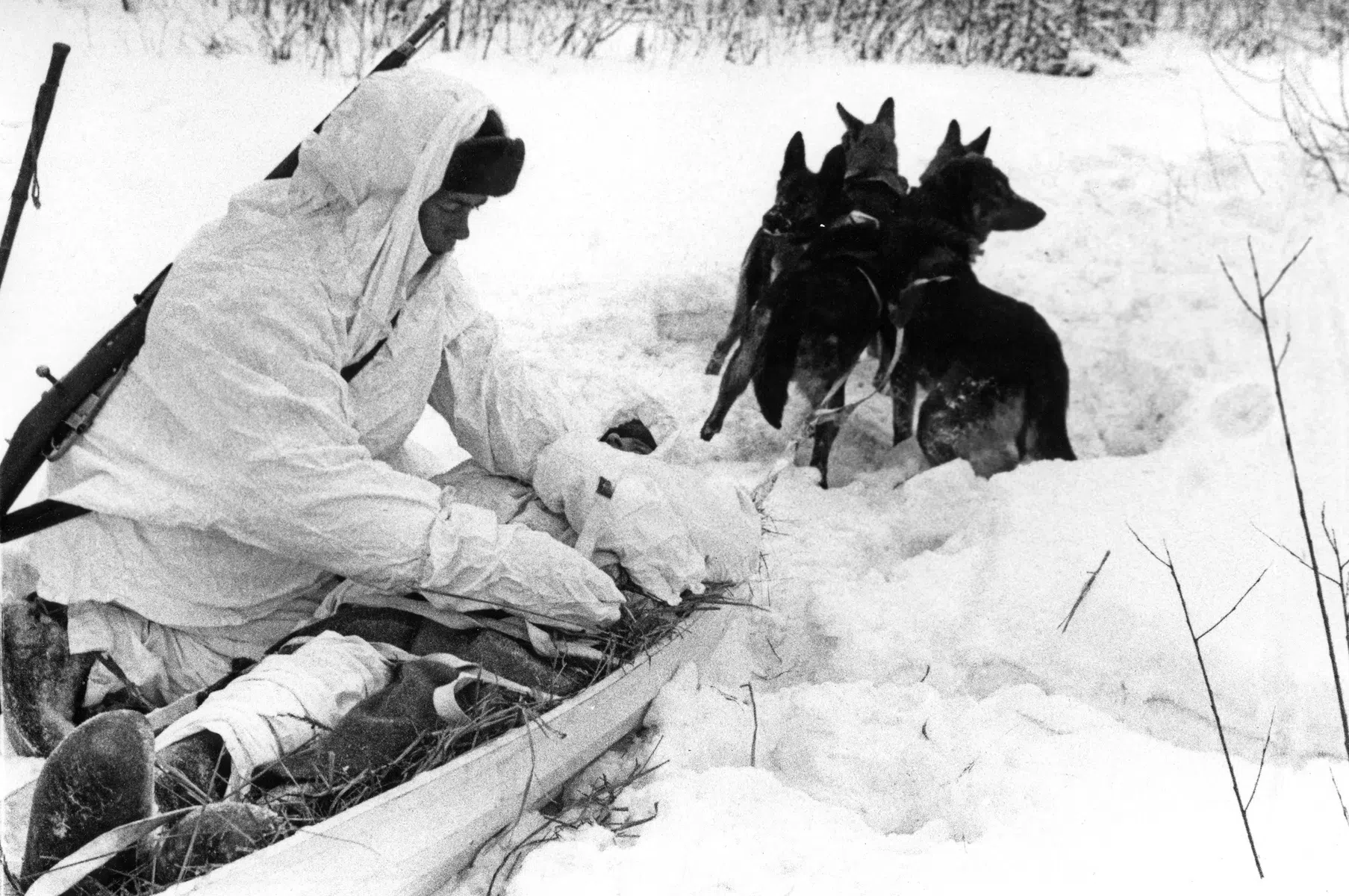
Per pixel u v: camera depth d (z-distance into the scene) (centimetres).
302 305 282
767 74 884
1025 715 335
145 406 288
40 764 290
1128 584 366
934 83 891
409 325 306
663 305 593
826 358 496
